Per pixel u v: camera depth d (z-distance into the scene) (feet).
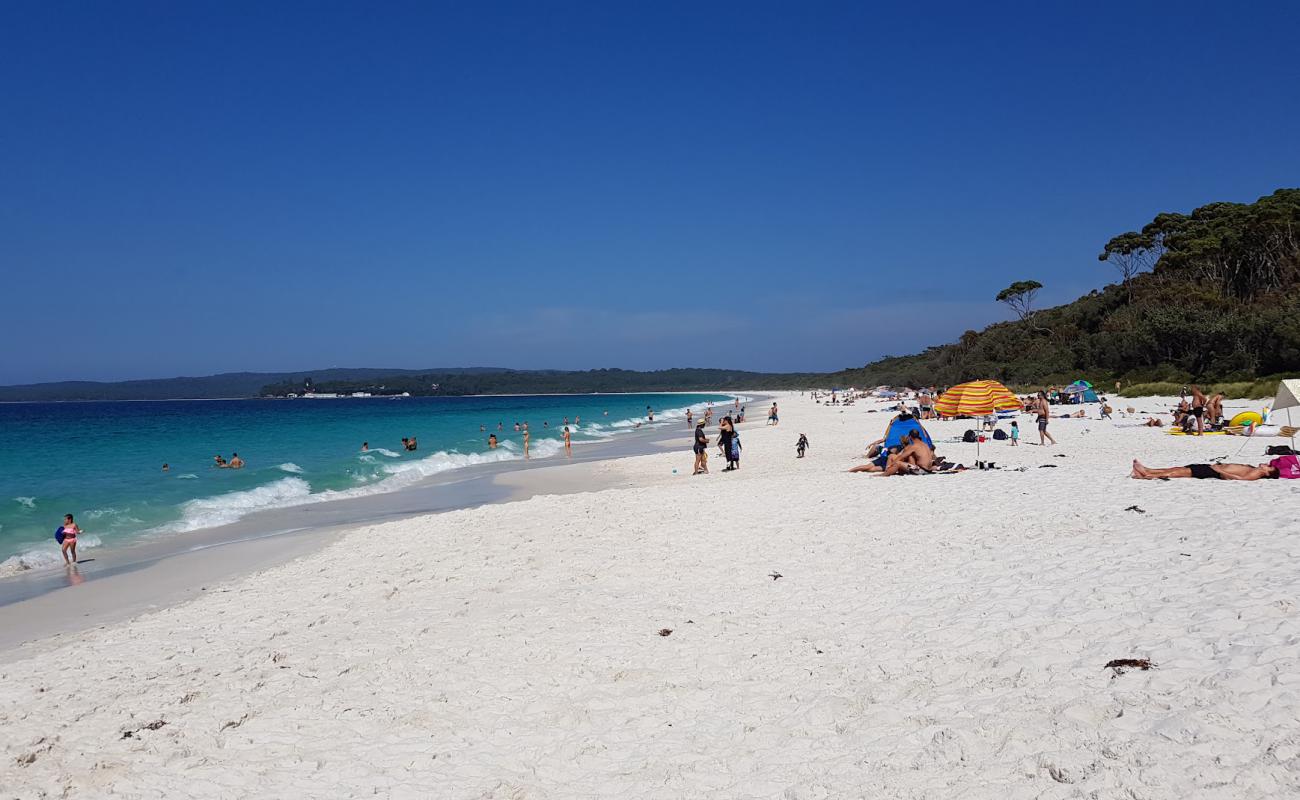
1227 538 26.30
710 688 20.49
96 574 43.86
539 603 29.68
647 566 34.19
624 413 311.68
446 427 207.51
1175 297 193.26
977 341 320.50
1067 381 204.23
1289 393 57.57
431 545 43.50
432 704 20.86
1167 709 15.10
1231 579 21.76
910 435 59.36
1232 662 16.40
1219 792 12.32
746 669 21.47
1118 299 242.17
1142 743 14.03
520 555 38.60
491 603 30.25
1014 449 75.15
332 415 305.53
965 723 16.29
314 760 18.12
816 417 186.80
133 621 32.35
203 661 25.96
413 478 91.09
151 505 68.59
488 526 47.88
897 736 16.43
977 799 13.56
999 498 40.65
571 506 52.95
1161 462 57.11
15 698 23.56
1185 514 31.24
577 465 96.07
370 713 20.54
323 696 21.81
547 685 21.65
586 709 19.93
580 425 212.23
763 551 34.78
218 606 33.73
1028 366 231.91
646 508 49.65
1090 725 15.11
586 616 27.50
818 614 25.29
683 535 40.06
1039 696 16.75
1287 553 23.49
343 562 41.19
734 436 78.84
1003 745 15.10
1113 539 28.58
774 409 169.27
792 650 22.39
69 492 78.18
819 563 31.68
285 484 79.87
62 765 18.52
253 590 36.45
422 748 18.44
